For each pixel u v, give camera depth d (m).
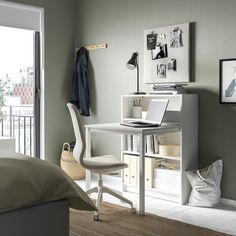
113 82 4.62
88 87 4.92
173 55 3.98
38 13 4.73
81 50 4.91
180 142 3.71
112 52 4.61
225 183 3.67
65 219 2.26
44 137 4.82
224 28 3.62
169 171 3.81
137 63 4.34
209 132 3.78
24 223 2.08
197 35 3.81
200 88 3.82
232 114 3.60
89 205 2.30
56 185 2.16
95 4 4.77
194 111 3.81
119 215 3.33
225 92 3.63
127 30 4.44
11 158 2.15
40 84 4.82
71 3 5.01
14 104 5.88
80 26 4.98
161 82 4.10
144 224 3.10
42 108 4.81
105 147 4.76
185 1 3.89
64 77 4.97
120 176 4.54
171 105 4.02
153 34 4.15
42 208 2.15
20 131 6.10
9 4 4.46
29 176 2.07
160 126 3.60
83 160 3.28
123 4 4.46
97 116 4.84
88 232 2.90
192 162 3.82
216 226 3.06
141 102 4.29
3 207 1.94
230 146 3.63
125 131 3.46
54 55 4.86
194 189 3.65
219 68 3.66
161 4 4.09
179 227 3.03
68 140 5.05
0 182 1.96
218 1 3.65
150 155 3.95
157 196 3.93
